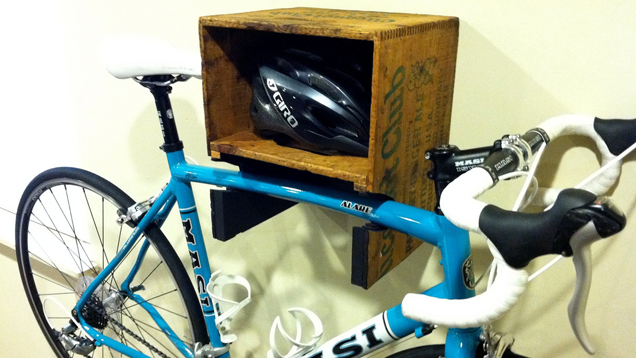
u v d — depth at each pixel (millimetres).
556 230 454
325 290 1156
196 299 1121
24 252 1392
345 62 775
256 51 864
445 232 685
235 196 885
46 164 1549
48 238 1680
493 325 970
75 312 1249
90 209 1504
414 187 805
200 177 921
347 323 1154
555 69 779
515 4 779
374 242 754
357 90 756
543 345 936
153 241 1096
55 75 1380
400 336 767
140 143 1298
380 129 658
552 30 764
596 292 859
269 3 1007
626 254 813
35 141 1550
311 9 913
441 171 655
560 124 715
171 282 1415
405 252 882
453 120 888
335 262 1111
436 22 746
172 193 1013
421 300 593
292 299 1217
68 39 1305
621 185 784
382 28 634
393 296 1065
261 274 1244
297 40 858
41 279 1703
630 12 707
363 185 680
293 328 1244
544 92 797
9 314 1894
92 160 1412
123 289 1240
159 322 1232
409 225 713
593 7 728
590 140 785
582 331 553
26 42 1413
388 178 711
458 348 694
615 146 683
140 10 1166
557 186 836
